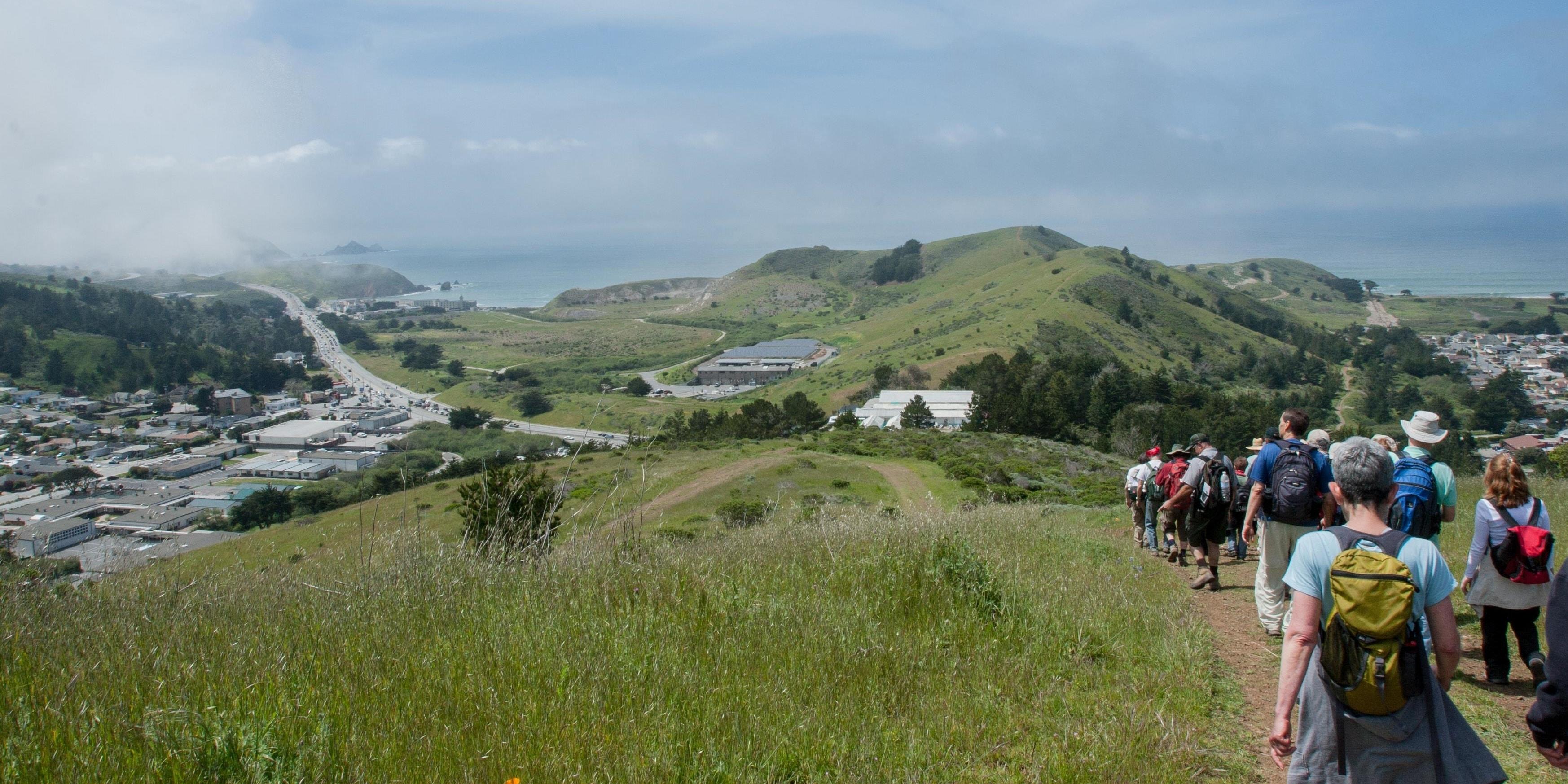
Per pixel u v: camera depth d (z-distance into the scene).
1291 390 120.19
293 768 3.08
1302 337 156.88
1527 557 5.05
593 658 4.31
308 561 6.96
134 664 4.05
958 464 43.47
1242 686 5.33
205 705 3.56
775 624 5.18
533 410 128.50
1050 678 5.03
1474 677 5.53
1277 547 6.49
